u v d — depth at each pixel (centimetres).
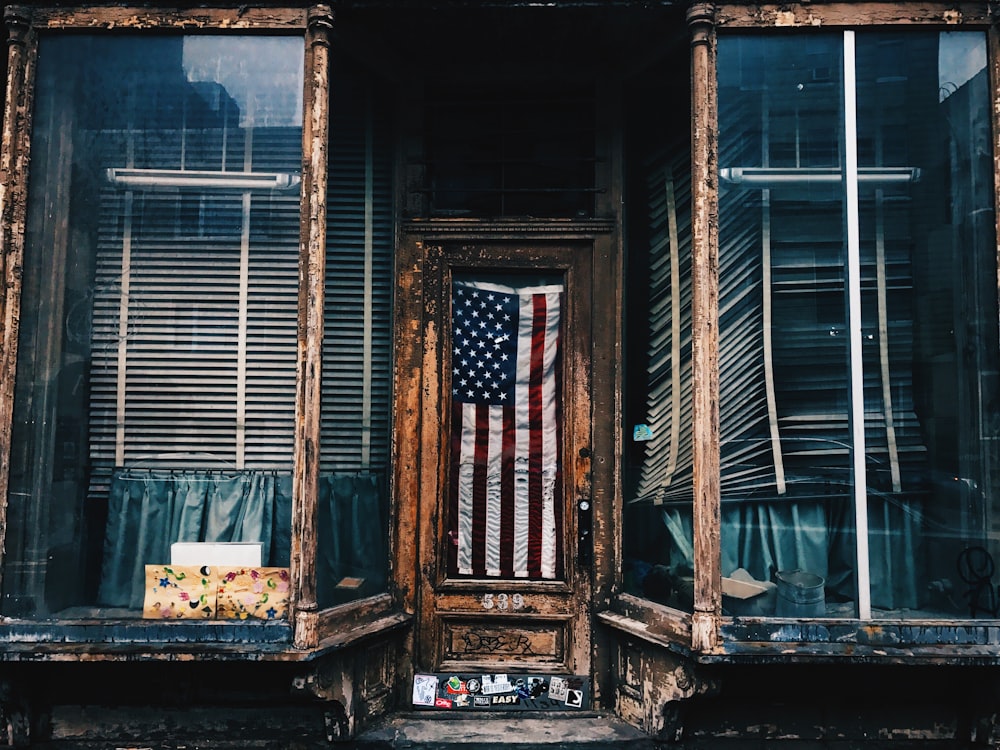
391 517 448
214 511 398
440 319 462
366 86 452
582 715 435
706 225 389
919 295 399
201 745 401
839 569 387
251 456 402
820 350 398
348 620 406
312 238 396
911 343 397
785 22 399
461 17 417
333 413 432
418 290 462
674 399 428
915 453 392
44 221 404
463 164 469
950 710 396
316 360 392
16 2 407
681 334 429
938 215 402
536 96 468
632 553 439
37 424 395
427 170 467
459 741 402
